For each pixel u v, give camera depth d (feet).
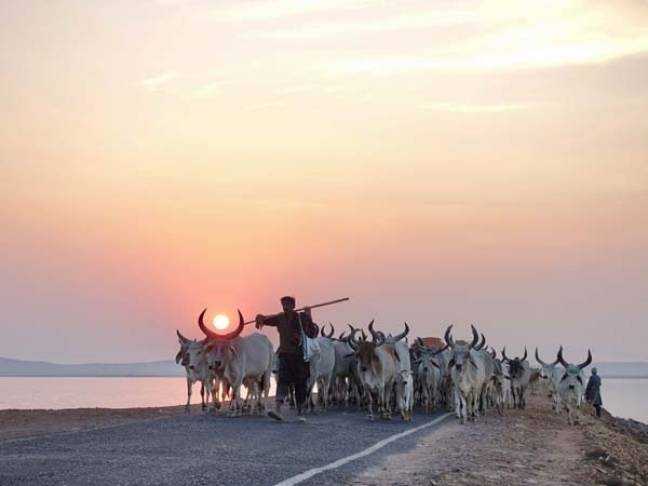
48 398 269.23
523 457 55.16
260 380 82.12
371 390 80.33
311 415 82.58
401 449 55.16
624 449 77.71
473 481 42.83
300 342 72.79
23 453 46.37
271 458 46.44
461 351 83.76
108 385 577.84
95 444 50.85
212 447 50.52
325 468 43.34
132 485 36.55
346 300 74.95
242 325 78.89
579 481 45.70
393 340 86.53
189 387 83.82
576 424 95.30
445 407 103.60
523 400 125.70
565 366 96.89
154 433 58.13
